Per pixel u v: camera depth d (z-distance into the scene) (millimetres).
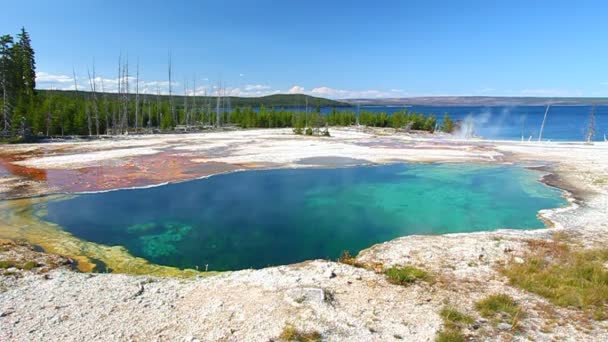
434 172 29047
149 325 7605
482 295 8977
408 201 20953
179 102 140750
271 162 31984
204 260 13141
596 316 7867
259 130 71875
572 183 24453
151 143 45312
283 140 50250
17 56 59500
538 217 17578
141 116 72875
